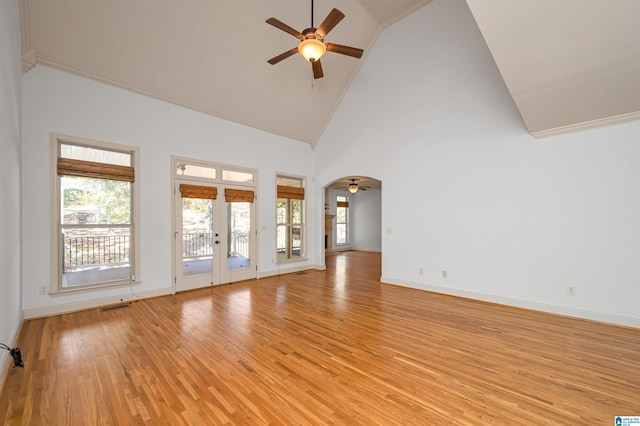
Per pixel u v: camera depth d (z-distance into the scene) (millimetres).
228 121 5359
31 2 3012
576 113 3166
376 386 2061
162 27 3746
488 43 2570
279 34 4496
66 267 3871
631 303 3129
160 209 4441
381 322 3352
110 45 3646
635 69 2471
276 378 2160
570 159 3490
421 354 2557
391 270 5316
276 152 6227
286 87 5387
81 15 3303
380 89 5527
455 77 4488
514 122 3906
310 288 5023
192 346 2701
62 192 3678
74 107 3682
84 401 1881
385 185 5441
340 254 10109
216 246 5188
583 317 3396
